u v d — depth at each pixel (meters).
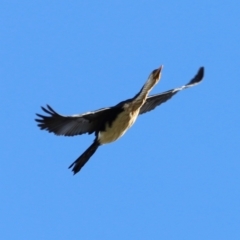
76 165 16.20
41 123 15.01
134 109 15.59
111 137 15.78
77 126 15.48
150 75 15.33
